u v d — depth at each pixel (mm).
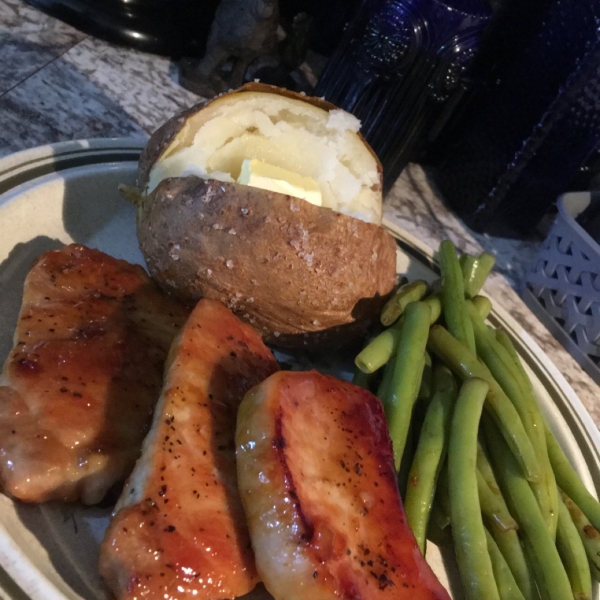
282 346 275
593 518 262
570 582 241
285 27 524
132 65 413
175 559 168
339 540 180
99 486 193
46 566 175
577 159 414
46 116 333
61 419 191
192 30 439
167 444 184
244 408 197
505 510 239
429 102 380
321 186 271
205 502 181
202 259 239
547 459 265
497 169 445
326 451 198
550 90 405
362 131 390
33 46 377
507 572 228
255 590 197
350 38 375
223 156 258
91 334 218
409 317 276
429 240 429
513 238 485
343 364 296
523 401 275
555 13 398
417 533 227
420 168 517
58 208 278
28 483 179
